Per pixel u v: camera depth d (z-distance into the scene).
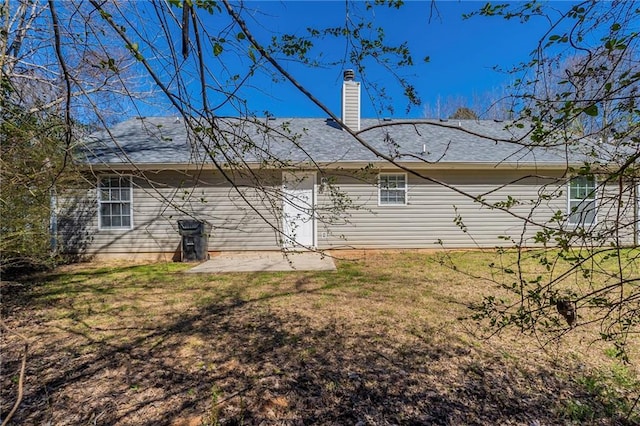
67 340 3.61
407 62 1.96
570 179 1.76
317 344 3.48
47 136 3.43
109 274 6.76
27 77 3.91
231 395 2.64
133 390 2.71
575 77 1.49
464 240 9.05
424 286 5.66
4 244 4.48
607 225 2.03
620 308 1.79
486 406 2.49
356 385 2.76
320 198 8.57
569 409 2.42
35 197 4.07
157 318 4.26
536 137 1.54
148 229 8.46
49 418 2.38
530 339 3.52
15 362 3.14
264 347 3.42
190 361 3.15
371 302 4.82
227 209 8.56
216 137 2.03
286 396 2.62
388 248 8.97
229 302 4.89
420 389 2.70
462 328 3.84
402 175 8.96
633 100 1.43
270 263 7.70
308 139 9.57
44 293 5.39
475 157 8.81
